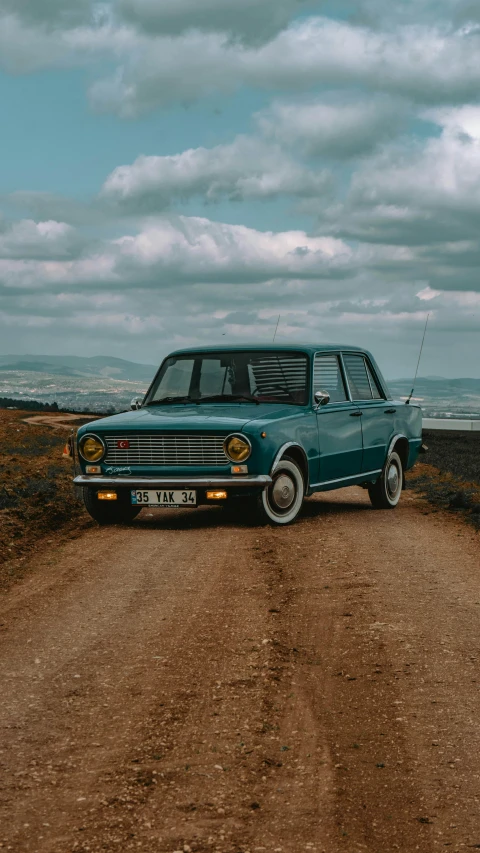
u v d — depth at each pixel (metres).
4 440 37.25
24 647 5.82
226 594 7.18
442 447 39.31
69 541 9.98
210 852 3.19
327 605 6.75
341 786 3.70
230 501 10.16
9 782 3.77
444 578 7.72
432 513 12.29
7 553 9.14
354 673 5.16
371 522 11.22
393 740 4.16
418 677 5.05
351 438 11.71
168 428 10.06
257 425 10.01
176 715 4.53
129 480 10.16
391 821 3.41
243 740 4.19
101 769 3.89
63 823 3.40
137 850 3.19
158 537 9.99
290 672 5.20
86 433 10.47
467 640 5.77
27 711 4.64
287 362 11.26
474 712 4.49
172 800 3.59
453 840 3.26
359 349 12.61
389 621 6.25
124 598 7.13
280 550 9.03
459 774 3.79
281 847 3.22
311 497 14.34
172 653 5.59
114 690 4.93
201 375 11.48
